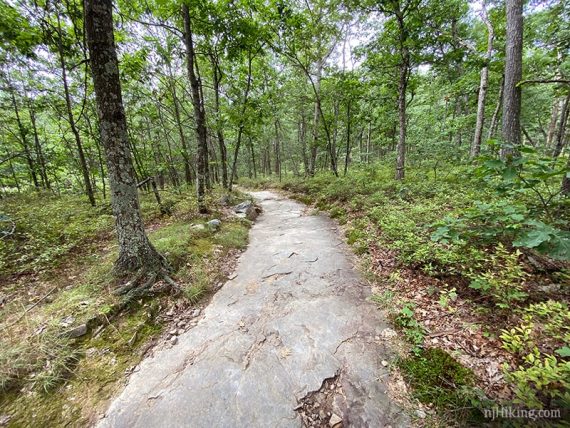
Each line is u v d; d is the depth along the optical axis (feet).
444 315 9.60
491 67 28.96
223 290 13.66
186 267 14.94
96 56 10.90
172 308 11.76
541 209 10.73
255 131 40.63
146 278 12.83
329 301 11.85
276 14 29.78
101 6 10.61
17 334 9.34
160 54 30.76
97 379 8.12
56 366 8.23
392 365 7.94
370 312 10.73
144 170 34.65
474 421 5.95
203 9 23.66
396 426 6.19
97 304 11.03
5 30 18.83
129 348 9.44
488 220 10.85
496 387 6.64
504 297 8.82
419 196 22.49
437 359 7.80
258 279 14.62
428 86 46.21
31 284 13.26
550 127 46.83
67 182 45.80
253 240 21.62
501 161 9.89
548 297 9.01
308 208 33.27
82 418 6.91
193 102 25.14
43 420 6.86
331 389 7.40
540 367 5.54
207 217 24.89
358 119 43.70
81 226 20.59
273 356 8.79
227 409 7.00
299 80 52.31
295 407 6.96
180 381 7.98
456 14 27.99
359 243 17.95
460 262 11.36
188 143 55.77
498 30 28.68
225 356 8.93
